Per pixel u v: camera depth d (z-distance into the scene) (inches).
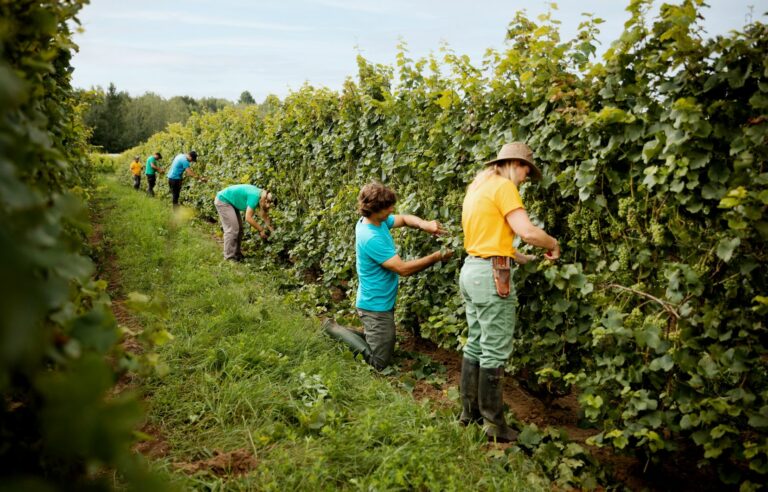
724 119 96.7
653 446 103.8
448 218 174.4
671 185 102.1
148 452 108.4
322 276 277.7
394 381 159.9
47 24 58.3
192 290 220.5
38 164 54.8
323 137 266.5
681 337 99.8
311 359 155.4
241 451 107.2
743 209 88.6
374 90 224.5
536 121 131.6
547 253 124.8
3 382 29.6
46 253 36.1
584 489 108.7
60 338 45.4
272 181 336.8
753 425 92.9
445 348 175.9
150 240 315.0
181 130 650.8
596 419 119.1
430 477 97.9
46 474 54.0
